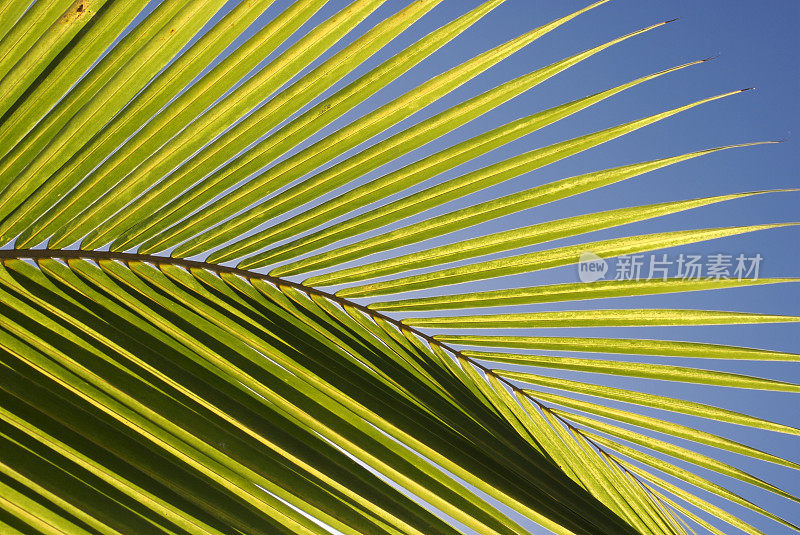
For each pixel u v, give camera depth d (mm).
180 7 3355
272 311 3459
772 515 3365
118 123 3387
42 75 3371
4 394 3258
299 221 3463
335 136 3420
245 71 3396
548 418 3510
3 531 3184
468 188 3430
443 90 3373
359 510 3342
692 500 3455
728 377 3361
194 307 3420
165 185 3424
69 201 3402
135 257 3438
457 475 3396
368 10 3354
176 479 3285
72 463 3244
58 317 3336
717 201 3281
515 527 3387
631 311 3393
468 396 3494
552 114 3350
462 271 3455
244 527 3285
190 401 3344
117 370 3328
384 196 3467
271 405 3387
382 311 3518
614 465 3504
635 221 3336
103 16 3359
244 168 3439
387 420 3412
